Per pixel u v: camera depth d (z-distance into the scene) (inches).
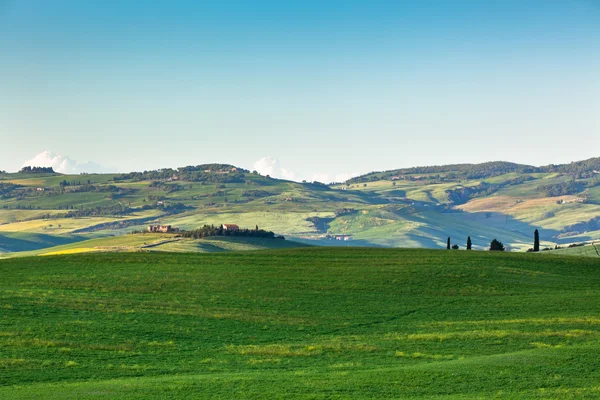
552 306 3186.5
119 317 2770.7
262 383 1857.8
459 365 2043.6
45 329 2516.0
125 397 1713.8
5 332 2440.9
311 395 1736.0
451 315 3019.2
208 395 1733.5
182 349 2348.7
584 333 2566.4
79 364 2098.9
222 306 3093.0
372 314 3024.1
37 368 2034.9
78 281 3533.5
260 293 3398.1
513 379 1877.5
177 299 3196.4
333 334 2647.6
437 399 1696.6
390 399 1708.9
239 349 2364.7
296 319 2886.3
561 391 1756.9
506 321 2856.8
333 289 3528.5
